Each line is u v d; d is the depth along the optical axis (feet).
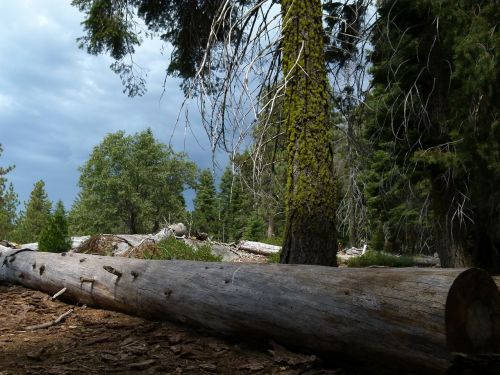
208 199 171.63
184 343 15.74
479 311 10.74
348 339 12.20
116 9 36.94
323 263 22.17
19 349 15.34
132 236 49.24
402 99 34.65
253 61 22.79
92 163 196.95
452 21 30.71
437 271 11.35
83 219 195.21
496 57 27.76
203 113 25.23
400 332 11.05
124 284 19.95
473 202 35.09
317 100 23.12
